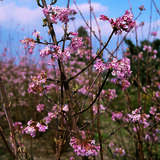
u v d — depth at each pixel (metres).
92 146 1.59
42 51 1.43
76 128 1.51
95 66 1.50
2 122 3.47
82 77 4.04
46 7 1.46
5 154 3.64
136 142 2.94
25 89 4.96
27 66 6.22
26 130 1.66
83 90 2.38
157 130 2.76
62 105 1.54
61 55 1.43
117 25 1.43
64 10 1.46
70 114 1.47
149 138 2.89
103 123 4.11
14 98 4.18
